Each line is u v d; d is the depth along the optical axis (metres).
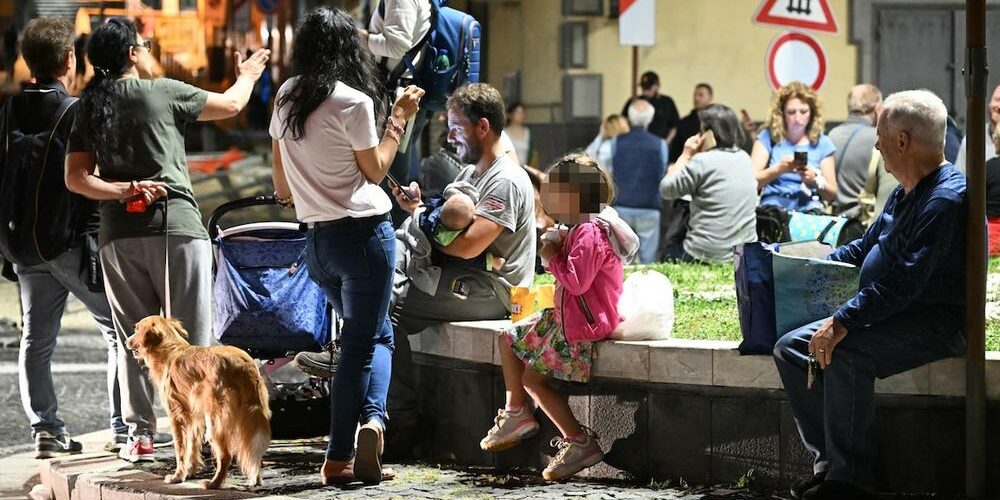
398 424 11.65
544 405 10.60
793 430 9.93
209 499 10.08
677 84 34.78
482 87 11.36
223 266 11.73
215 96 11.67
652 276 10.73
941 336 9.41
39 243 12.11
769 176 18.70
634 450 10.50
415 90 10.40
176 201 11.45
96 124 11.21
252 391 10.20
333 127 10.02
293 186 10.30
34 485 12.41
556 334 10.55
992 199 16.23
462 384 11.45
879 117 9.51
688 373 10.22
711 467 10.23
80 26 35.25
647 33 23.23
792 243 10.55
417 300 11.55
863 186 19.61
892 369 9.43
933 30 33.97
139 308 11.53
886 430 9.73
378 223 10.24
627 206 23.97
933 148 9.35
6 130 12.27
